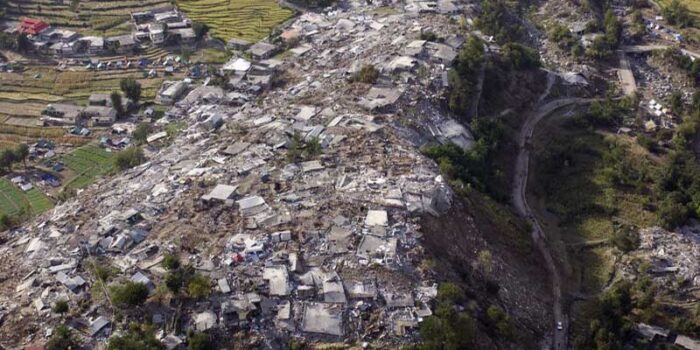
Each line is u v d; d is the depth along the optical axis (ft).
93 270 300.81
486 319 293.84
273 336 266.77
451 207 346.54
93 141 494.18
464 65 487.61
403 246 305.12
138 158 437.58
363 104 442.91
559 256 392.47
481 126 453.99
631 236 400.67
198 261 297.12
